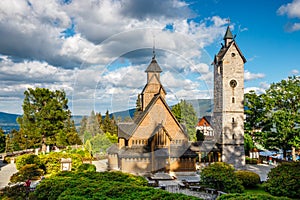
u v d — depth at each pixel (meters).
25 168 20.02
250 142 37.41
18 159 24.89
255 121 36.62
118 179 10.64
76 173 11.52
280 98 33.69
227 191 18.03
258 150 38.34
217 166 19.08
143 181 11.00
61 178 10.71
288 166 18.86
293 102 33.47
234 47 33.28
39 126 38.28
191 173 23.03
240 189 18.23
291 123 31.77
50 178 10.90
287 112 32.78
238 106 33.00
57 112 39.09
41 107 39.06
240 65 33.28
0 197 11.88
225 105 32.69
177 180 20.02
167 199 8.27
